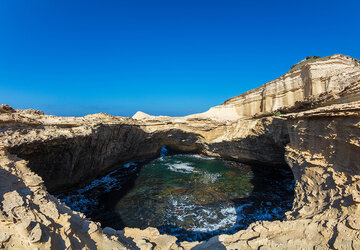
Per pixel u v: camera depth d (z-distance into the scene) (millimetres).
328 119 12008
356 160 9539
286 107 26172
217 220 19359
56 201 10500
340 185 10008
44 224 7250
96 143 26094
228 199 23859
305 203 12430
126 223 19016
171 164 39625
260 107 41375
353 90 13281
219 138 40219
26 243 6328
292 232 8977
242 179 30688
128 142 34875
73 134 21234
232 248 8609
